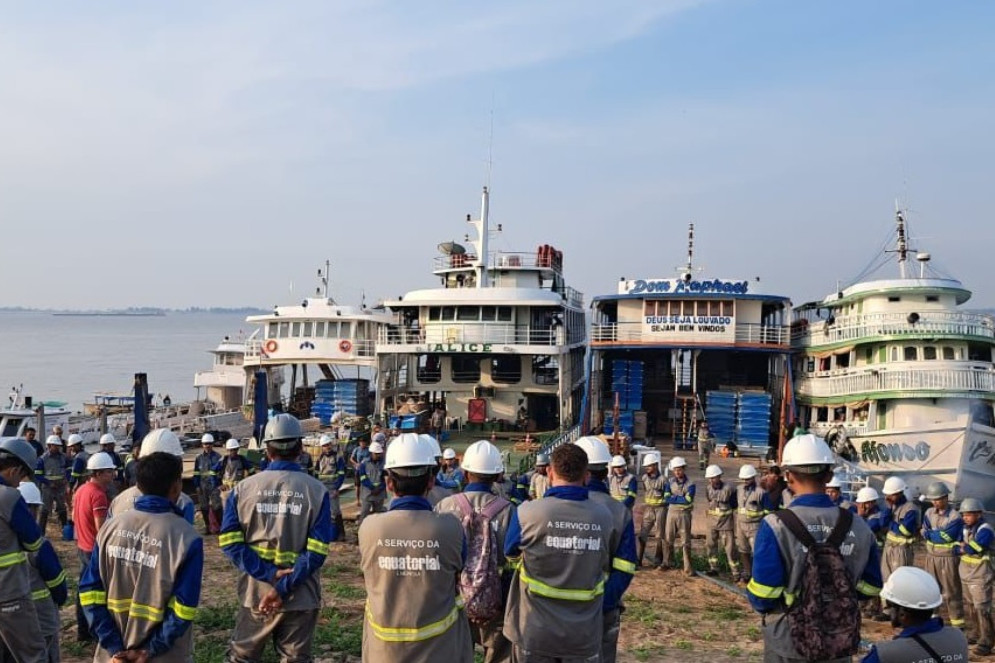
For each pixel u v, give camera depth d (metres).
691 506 15.35
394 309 35.56
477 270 36.94
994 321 27.25
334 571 14.58
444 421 33.72
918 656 4.82
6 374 117.38
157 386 100.50
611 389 35.47
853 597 4.84
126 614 5.23
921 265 29.45
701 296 31.17
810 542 4.95
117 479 16.11
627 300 32.31
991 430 21.95
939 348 27.39
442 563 5.32
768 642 5.11
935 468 22.39
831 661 4.82
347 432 28.12
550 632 5.50
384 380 34.56
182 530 5.29
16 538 6.59
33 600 6.80
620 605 6.75
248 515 6.16
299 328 37.50
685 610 12.65
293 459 6.47
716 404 31.06
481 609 6.39
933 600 4.89
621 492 14.64
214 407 45.16
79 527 8.92
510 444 30.00
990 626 11.55
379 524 5.35
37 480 17.30
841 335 28.86
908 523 12.77
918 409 26.09
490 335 33.06
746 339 31.31
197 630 10.38
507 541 5.80
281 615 6.13
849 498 17.69
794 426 28.27
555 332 34.94
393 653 5.23
